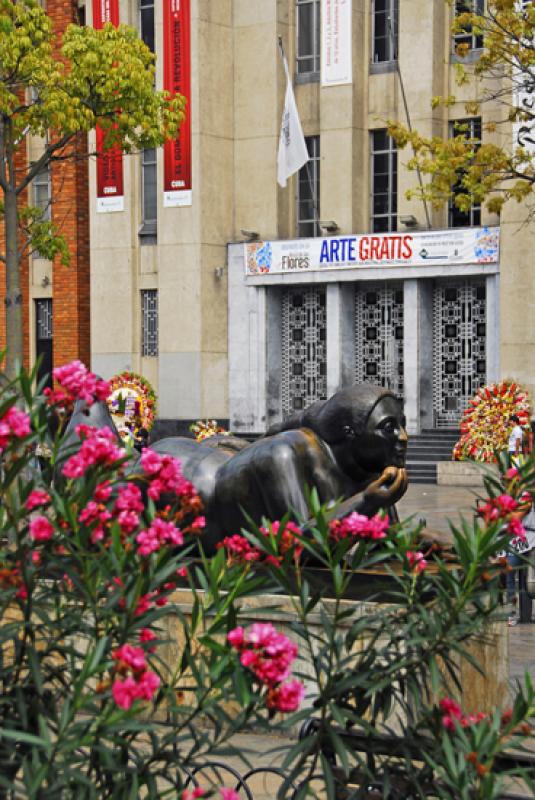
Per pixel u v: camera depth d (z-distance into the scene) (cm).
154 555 414
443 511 2186
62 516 422
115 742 395
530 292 3011
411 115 3228
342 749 416
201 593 847
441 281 3278
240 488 911
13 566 418
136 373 3569
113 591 427
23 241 3494
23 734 371
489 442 2736
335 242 3297
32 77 2047
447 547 835
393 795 464
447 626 443
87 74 2058
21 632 498
